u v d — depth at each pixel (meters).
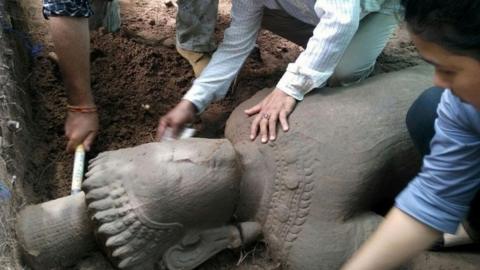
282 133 1.44
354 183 1.38
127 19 2.27
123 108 1.89
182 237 1.38
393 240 1.05
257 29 1.76
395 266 1.07
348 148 1.40
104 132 1.82
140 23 2.25
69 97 1.72
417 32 0.81
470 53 0.79
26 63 1.98
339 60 1.55
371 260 1.05
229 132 1.57
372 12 1.64
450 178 1.03
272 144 1.44
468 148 1.00
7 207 1.35
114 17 2.13
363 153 1.40
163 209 1.31
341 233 1.38
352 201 1.39
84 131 1.71
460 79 0.84
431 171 1.04
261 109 1.50
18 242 1.36
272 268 1.45
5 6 2.05
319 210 1.38
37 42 2.09
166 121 1.67
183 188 1.33
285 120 1.45
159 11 2.34
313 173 1.39
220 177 1.37
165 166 1.34
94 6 2.04
